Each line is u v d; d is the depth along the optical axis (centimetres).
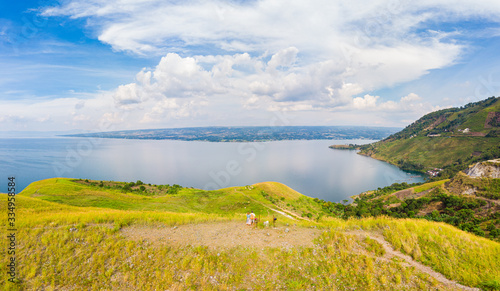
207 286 1111
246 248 1353
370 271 1124
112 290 1121
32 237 1422
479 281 1029
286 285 1098
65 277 1180
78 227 1566
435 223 1619
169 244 1423
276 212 5544
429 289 1012
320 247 1334
